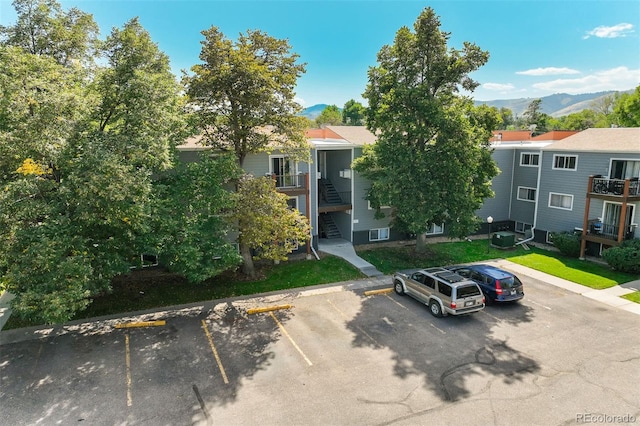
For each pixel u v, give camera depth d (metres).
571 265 21.39
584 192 23.80
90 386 10.41
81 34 16.73
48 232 11.94
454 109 19.20
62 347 12.52
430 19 18.38
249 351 12.29
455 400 9.82
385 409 9.49
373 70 20.30
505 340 12.98
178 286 17.69
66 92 12.50
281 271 19.81
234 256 15.16
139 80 13.59
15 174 12.74
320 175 27.50
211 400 9.85
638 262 19.14
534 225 27.11
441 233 27.94
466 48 18.91
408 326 14.05
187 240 14.65
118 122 15.05
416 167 19.00
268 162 21.48
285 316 14.95
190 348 12.48
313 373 11.05
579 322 14.35
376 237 25.83
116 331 13.66
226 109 16.86
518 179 28.69
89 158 11.85
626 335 13.33
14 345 12.63
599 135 24.95
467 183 19.61
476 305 14.48
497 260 22.48
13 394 10.08
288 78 16.61
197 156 19.48
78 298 11.68
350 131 29.08
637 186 20.80
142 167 13.90
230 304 16.05
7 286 12.34
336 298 16.75
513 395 10.01
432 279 15.22
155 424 8.99
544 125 93.81
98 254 13.56
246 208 16.27
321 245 24.59
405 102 19.22
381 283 18.58
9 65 11.74
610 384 10.48
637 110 43.72
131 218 13.02
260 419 9.15
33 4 15.58
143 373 11.04
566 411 9.41
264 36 16.44
